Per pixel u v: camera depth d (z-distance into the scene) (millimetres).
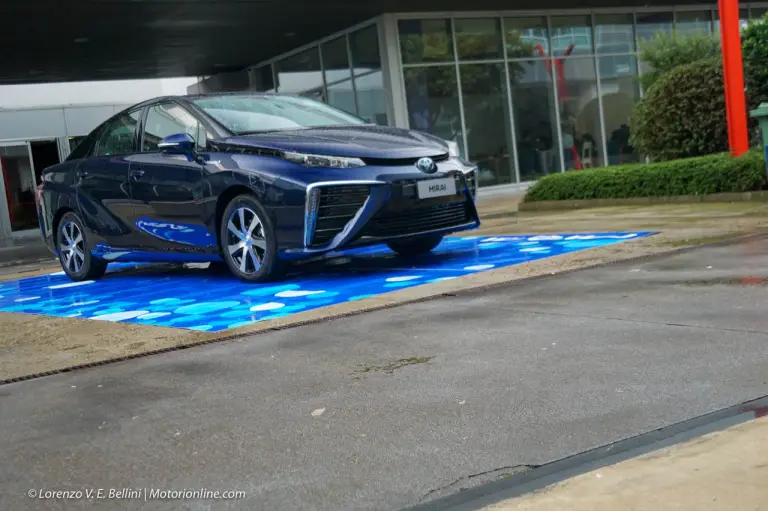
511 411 2457
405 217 5426
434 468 2084
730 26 9812
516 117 16875
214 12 13688
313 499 1967
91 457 2396
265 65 19750
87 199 6789
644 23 18234
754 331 3104
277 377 3088
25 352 4016
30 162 19781
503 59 16703
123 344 3963
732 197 8812
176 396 2955
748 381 2525
